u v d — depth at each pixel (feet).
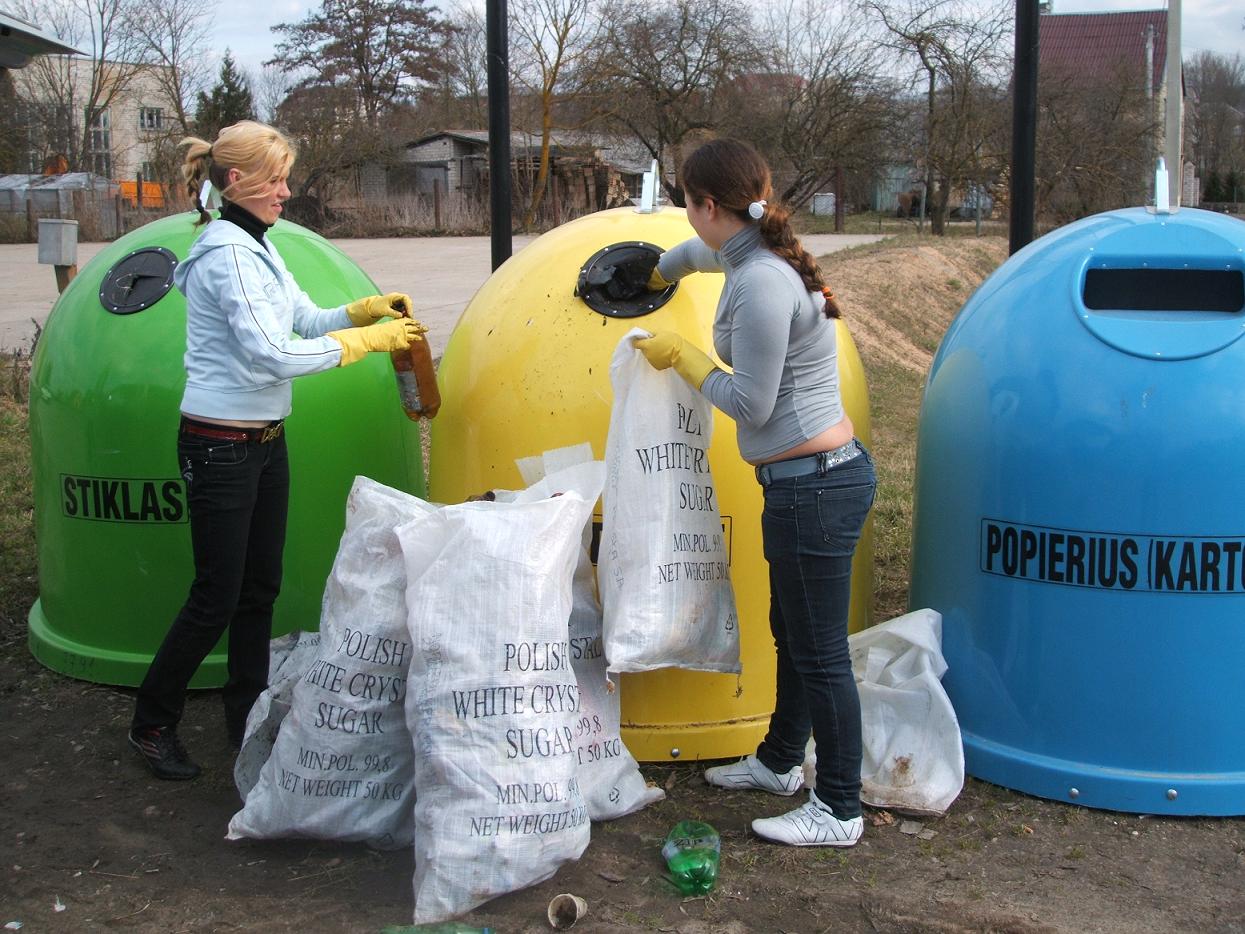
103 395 11.14
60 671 12.17
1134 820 9.25
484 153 128.67
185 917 8.09
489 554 8.09
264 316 8.67
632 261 9.81
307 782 8.48
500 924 7.95
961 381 9.88
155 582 11.48
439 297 46.57
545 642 8.11
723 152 7.99
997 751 9.71
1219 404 8.71
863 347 40.63
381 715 8.52
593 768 9.08
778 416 8.14
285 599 11.50
